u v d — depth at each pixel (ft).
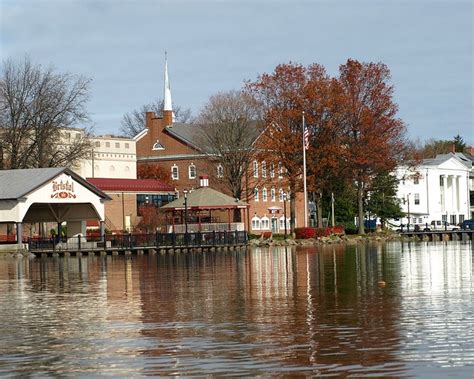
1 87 370.12
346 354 77.77
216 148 429.79
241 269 193.16
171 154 497.46
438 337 84.64
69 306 118.62
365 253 274.98
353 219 500.74
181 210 358.43
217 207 351.67
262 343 83.97
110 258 278.26
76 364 76.79
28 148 373.61
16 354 81.66
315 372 71.15
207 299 123.34
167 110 511.81
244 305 114.42
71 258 283.59
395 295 122.93
